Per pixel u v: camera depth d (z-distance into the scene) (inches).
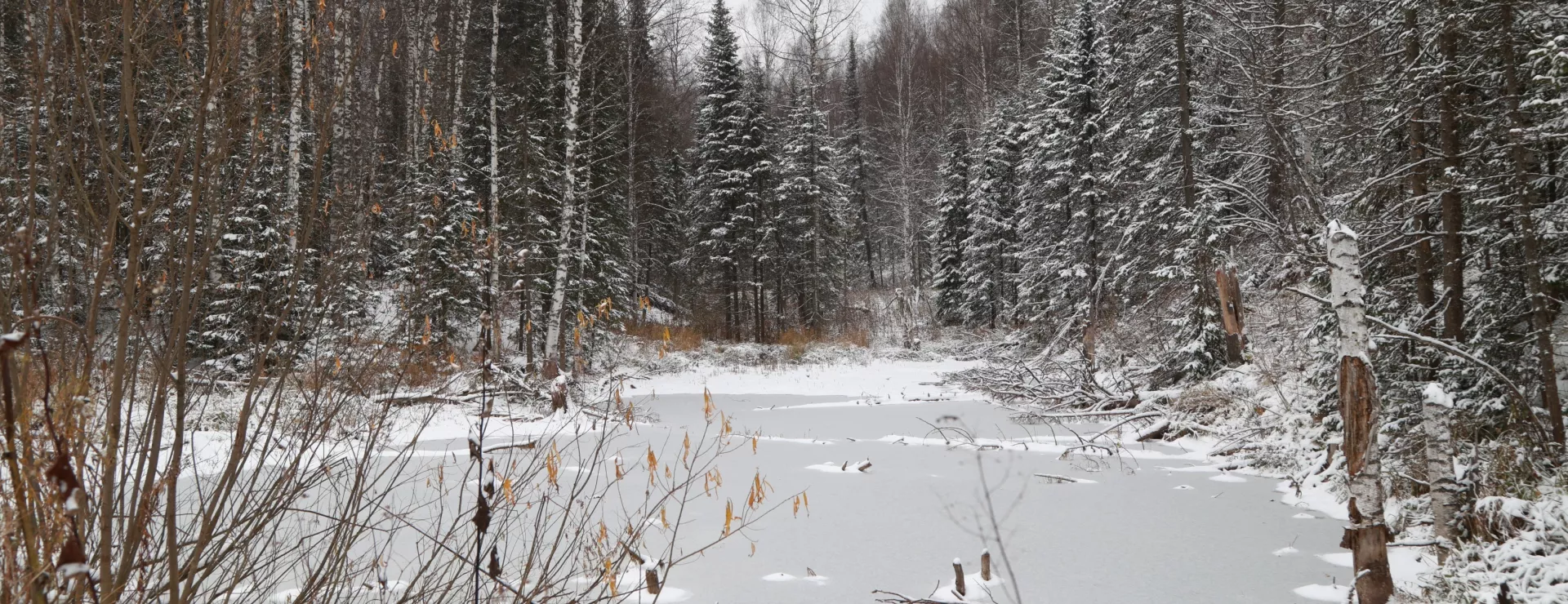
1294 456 393.4
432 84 183.0
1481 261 345.7
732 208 1247.5
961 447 475.5
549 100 852.6
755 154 1232.2
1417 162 340.5
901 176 1487.5
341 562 116.9
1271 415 457.7
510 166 823.7
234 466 96.3
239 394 304.7
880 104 1804.9
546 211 869.2
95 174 96.1
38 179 86.7
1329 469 354.3
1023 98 1291.8
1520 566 200.8
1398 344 356.8
